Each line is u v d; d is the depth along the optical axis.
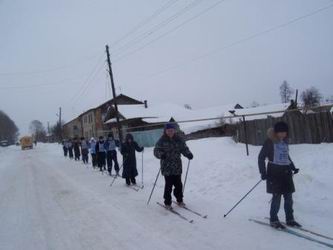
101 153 16.06
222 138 16.66
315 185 7.12
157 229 6.02
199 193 8.44
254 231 5.36
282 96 56.97
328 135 11.48
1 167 25.02
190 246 5.07
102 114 52.44
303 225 5.36
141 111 37.88
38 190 11.88
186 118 34.62
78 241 5.85
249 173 8.83
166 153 7.32
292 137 12.70
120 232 6.09
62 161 25.70
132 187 10.55
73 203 9.01
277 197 5.34
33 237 6.31
